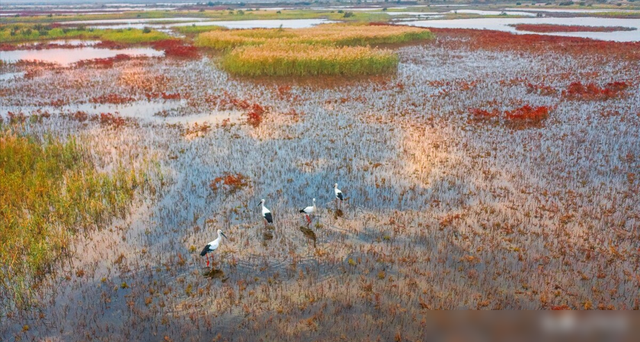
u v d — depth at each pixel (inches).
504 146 616.7
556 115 761.6
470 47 1640.0
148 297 320.2
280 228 414.3
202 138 665.6
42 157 550.6
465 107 823.7
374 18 3046.3
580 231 398.6
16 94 948.6
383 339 279.7
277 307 309.9
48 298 317.4
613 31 2159.2
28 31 2027.6
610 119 735.1
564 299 313.7
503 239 387.5
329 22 2864.2
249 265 358.9
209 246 352.5
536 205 449.1
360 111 802.8
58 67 1263.5
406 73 1157.7
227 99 895.7
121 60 1393.9
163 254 373.1
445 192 482.3
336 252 375.2
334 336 282.5
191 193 485.7
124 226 415.8
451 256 365.7
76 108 842.2
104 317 300.0
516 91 947.3
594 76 1085.1
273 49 1299.2
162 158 584.7
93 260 362.6
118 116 784.3
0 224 399.2
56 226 408.5
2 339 279.6
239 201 468.1
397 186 499.8
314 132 690.2
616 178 509.0
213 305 312.7
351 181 516.1
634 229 399.5
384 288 327.9
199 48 1626.5
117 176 506.9
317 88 991.6
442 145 623.8
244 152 609.3
